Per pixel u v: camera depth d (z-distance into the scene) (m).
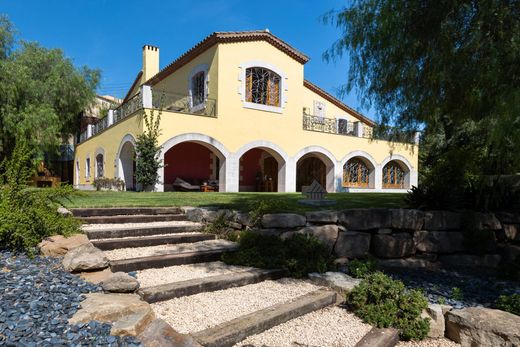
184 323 2.95
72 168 26.25
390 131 7.29
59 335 2.23
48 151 20.03
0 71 16.41
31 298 2.70
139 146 12.01
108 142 16.30
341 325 3.32
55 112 19.78
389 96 6.70
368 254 6.04
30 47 20.03
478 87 5.23
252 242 5.04
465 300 4.75
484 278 6.11
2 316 2.37
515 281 5.96
